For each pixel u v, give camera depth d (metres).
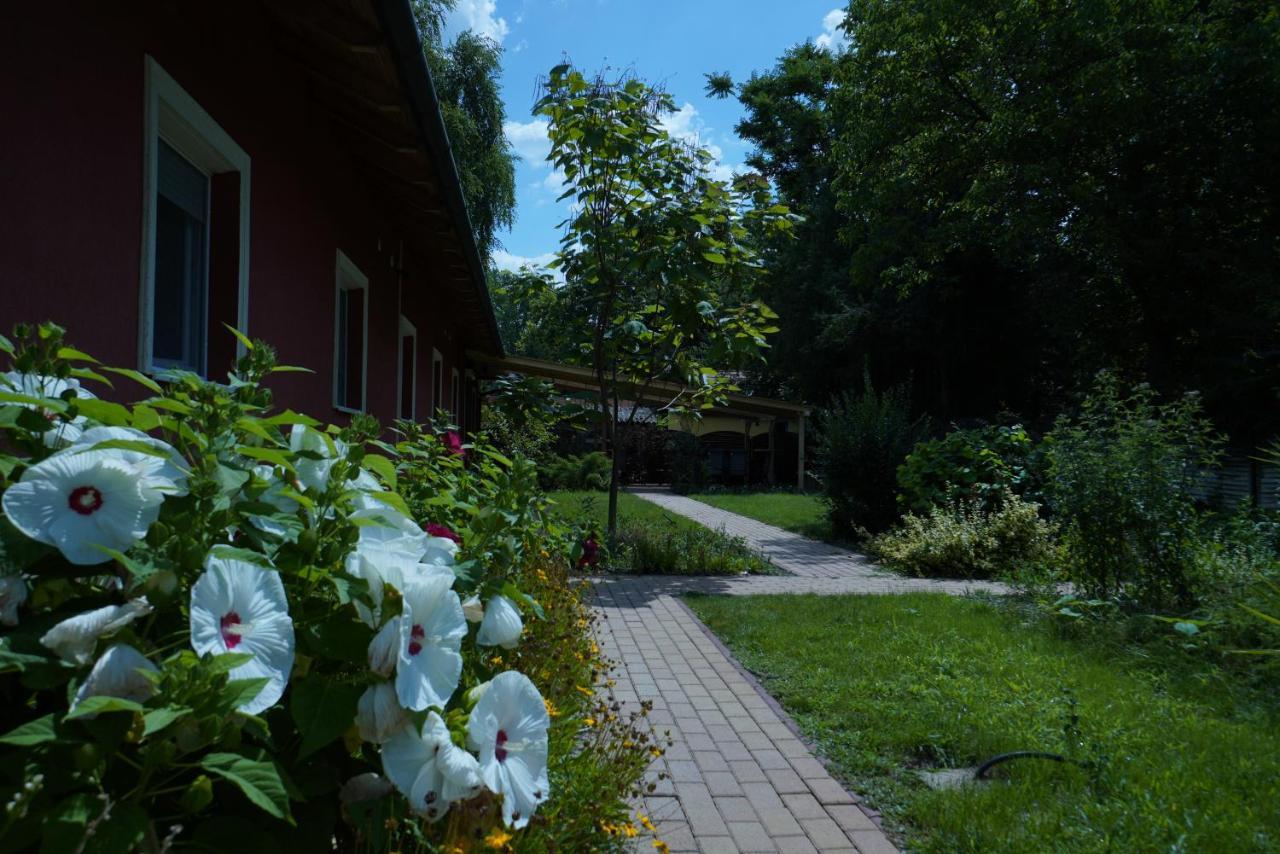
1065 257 19.73
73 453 1.37
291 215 5.04
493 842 1.69
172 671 1.19
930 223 23.39
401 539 1.87
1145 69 15.61
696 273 10.23
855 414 15.09
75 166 2.71
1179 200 16.73
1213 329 16.27
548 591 4.02
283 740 1.56
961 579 10.38
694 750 4.17
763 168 32.75
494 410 20.17
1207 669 5.41
